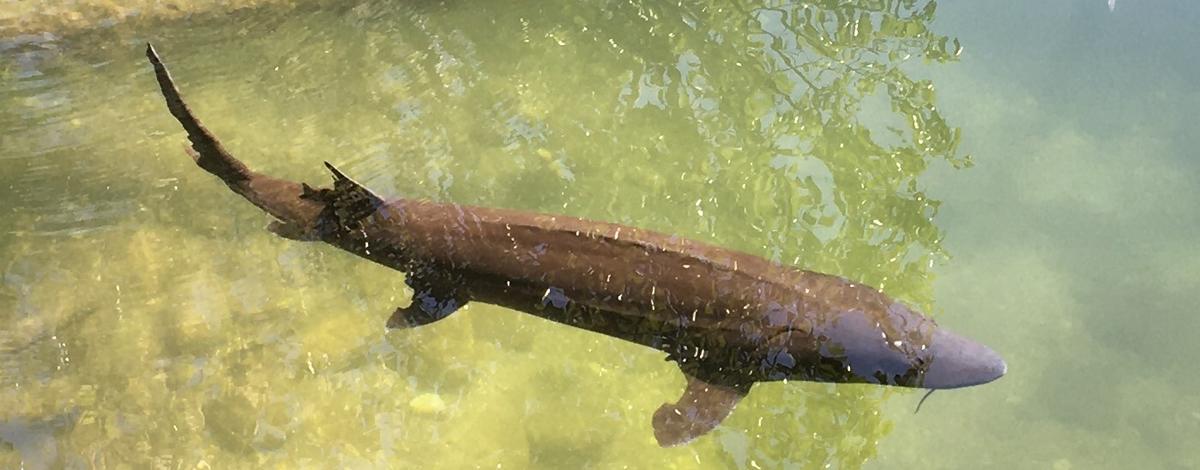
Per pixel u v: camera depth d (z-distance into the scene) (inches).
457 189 217.8
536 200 215.9
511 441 177.8
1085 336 198.1
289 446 173.9
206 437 173.8
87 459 169.0
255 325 190.2
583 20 272.1
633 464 175.3
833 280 159.6
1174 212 223.9
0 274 194.2
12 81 239.0
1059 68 259.4
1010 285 205.3
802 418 182.9
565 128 236.4
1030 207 223.0
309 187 173.0
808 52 262.2
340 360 186.9
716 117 240.5
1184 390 190.7
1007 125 242.4
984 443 181.0
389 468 172.7
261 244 204.2
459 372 187.0
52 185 213.3
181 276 197.0
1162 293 207.0
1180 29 272.8
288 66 251.3
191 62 249.8
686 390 162.7
